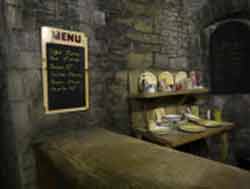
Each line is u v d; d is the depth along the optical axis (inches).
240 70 111.7
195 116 93.7
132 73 78.0
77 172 34.5
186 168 31.2
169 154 38.4
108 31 70.4
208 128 78.7
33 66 51.9
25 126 50.8
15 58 48.8
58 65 56.6
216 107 112.5
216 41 114.9
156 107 84.4
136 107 79.0
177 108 93.2
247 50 109.9
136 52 79.2
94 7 65.8
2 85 51.6
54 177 41.7
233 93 113.1
